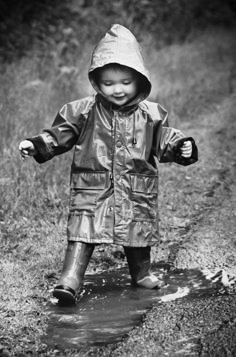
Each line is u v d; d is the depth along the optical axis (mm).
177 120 11148
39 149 5242
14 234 6641
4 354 4520
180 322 4922
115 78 5277
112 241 5273
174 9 19141
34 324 4977
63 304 5340
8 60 13086
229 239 6695
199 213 7520
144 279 5699
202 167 9203
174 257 6379
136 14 17422
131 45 5312
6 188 7496
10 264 6000
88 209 5316
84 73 12625
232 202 7805
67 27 15039
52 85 11516
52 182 7934
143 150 5391
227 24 20734
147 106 5488
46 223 6957
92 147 5348
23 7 14789
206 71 15055
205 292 5594
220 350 4453
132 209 5359
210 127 11148
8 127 9094
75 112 5371
